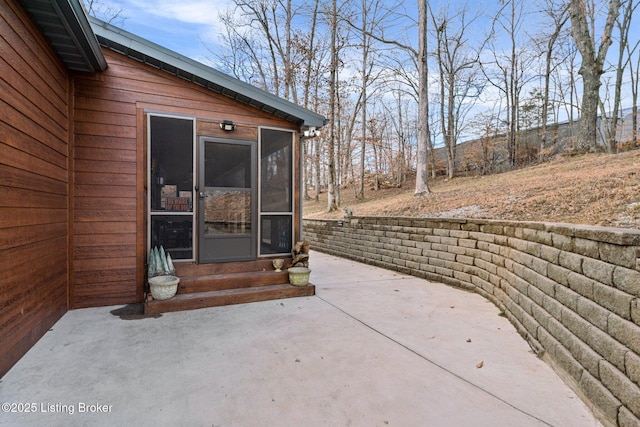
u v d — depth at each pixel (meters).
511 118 19.14
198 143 4.33
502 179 9.79
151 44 3.86
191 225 4.29
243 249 4.55
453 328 3.25
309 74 13.95
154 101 4.16
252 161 4.61
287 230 4.88
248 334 3.10
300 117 4.70
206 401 2.00
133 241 4.07
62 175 3.58
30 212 2.78
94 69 3.78
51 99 3.27
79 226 3.85
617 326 1.69
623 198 4.53
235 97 4.52
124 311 3.75
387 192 17.92
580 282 2.07
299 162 4.97
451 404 1.97
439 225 5.34
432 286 5.07
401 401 2.00
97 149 3.92
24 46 2.66
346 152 19.67
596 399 1.83
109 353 2.67
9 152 2.41
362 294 4.58
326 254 8.99
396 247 6.33
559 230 2.38
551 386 2.16
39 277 2.96
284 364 2.49
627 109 17.75
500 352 2.69
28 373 2.33
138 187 4.08
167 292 3.75
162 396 2.05
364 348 2.78
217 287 4.21
